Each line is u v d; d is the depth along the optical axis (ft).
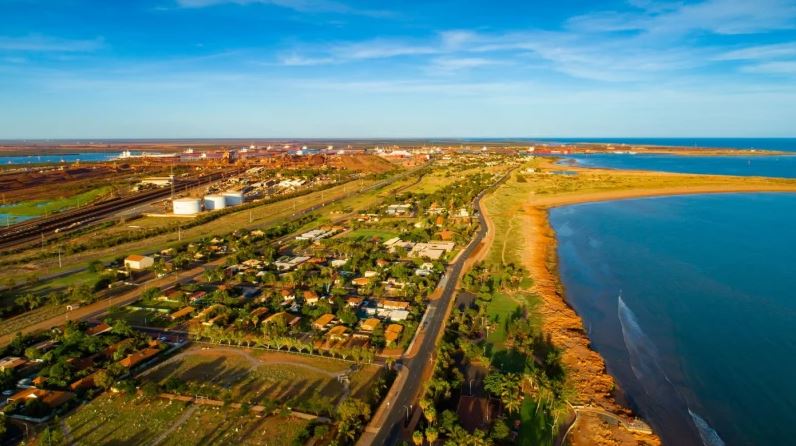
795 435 266.36
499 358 345.51
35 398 286.66
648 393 307.99
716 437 265.54
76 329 379.55
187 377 323.37
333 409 281.95
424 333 387.34
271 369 333.42
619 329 398.42
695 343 371.97
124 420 277.85
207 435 263.70
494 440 255.09
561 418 278.67
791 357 348.18
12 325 407.64
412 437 258.78
